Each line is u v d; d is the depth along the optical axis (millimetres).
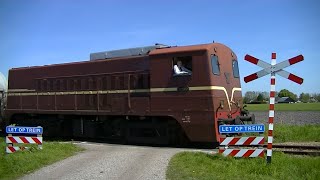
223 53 16531
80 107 19484
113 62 18234
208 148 15664
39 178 10477
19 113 22625
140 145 16922
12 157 12859
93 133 19266
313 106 74500
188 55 15609
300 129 21891
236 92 17406
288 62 10945
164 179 9812
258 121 35219
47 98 21094
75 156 13758
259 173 10273
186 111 15508
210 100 15070
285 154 13133
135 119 17562
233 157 12047
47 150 14359
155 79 16359
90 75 19109
